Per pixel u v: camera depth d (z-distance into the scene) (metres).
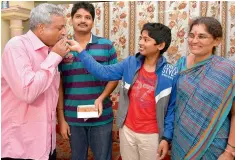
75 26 1.84
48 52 1.44
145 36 1.56
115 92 2.75
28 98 1.25
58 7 1.39
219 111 1.32
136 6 2.71
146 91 1.59
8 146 1.36
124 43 2.79
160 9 2.63
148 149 1.64
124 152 1.73
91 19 1.84
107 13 2.82
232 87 1.31
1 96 1.36
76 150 1.92
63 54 1.38
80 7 1.81
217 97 1.32
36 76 1.28
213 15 2.44
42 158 1.39
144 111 1.60
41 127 1.38
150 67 1.62
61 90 1.89
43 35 1.37
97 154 1.93
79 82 1.83
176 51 2.60
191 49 1.38
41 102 1.38
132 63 1.64
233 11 2.37
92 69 1.65
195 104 1.36
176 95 1.51
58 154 2.67
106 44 1.89
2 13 3.15
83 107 1.75
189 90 1.39
